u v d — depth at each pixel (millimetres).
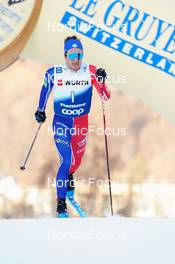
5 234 11828
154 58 16000
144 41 15953
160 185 22922
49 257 11133
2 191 23047
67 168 15141
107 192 18875
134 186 21859
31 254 11227
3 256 11133
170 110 16312
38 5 15461
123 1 15898
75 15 15914
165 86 16141
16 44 15477
